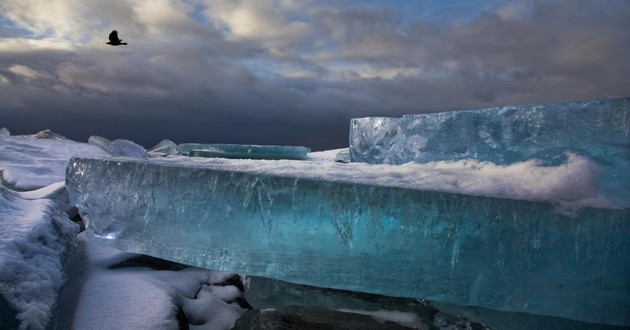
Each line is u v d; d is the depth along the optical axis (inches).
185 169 95.2
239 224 89.5
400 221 81.2
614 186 86.0
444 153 125.2
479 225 77.9
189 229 93.3
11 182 159.2
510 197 78.1
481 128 116.3
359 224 83.0
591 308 74.0
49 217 88.9
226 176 91.4
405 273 81.4
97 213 103.4
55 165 190.4
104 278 90.7
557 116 100.1
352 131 162.6
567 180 81.4
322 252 85.0
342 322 88.2
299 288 101.3
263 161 122.8
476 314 88.6
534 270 75.7
